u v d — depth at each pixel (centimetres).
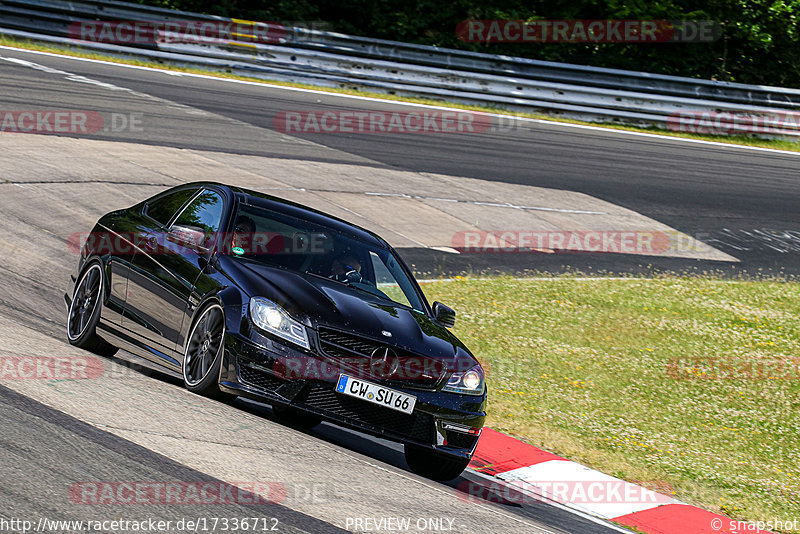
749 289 5569
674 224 6794
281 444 1973
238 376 2077
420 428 2152
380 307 2316
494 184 6975
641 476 2811
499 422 3075
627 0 11600
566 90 9794
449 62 9606
